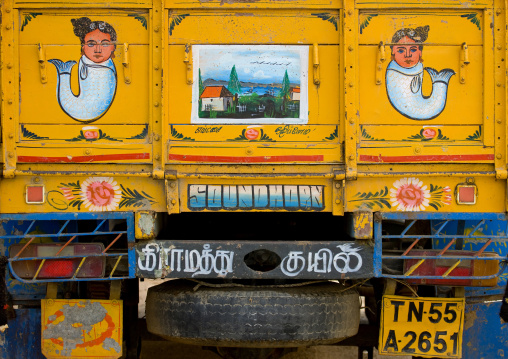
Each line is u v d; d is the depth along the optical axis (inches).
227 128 166.6
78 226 186.9
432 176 165.9
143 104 167.3
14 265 167.0
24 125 167.0
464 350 182.9
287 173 165.8
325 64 167.3
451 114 167.9
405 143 166.7
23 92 167.2
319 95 167.2
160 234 188.2
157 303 169.0
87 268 167.5
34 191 165.9
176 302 165.3
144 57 167.3
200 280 179.0
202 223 220.1
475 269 166.2
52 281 166.7
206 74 167.2
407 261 167.9
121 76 167.6
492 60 167.8
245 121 166.7
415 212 166.4
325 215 216.8
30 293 182.5
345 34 165.6
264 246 165.0
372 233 165.8
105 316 172.7
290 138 166.6
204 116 166.7
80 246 165.9
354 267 166.2
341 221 195.0
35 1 166.7
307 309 162.7
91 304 172.7
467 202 166.6
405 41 167.8
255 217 217.8
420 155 166.1
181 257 165.6
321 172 165.8
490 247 183.0
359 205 166.2
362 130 167.2
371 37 167.3
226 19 167.5
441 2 167.5
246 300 162.1
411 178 166.2
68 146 166.2
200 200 165.5
